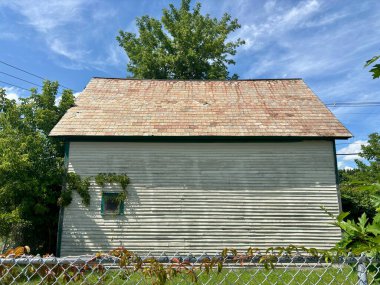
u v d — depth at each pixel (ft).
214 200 42.34
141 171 43.27
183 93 55.42
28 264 9.57
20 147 40.34
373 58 8.00
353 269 9.39
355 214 57.88
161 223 41.73
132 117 47.03
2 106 45.93
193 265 9.57
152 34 99.91
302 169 43.06
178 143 44.11
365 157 66.13
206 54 100.42
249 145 43.96
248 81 60.23
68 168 43.19
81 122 45.27
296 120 46.29
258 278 16.79
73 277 9.37
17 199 40.91
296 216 41.70
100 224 41.63
